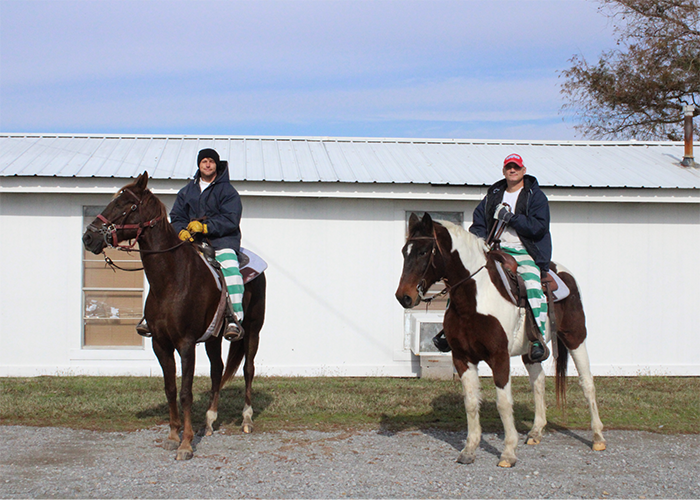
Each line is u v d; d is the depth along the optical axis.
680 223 10.28
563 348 6.28
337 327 9.74
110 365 9.32
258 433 6.17
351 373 9.73
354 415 6.97
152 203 5.33
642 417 7.09
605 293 10.16
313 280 9.72
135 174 9.10
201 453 5.46
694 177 10.27
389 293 9.84
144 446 5.64
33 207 9.27
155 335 5.45
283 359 9.65
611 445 5.97
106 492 4.47
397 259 9.86
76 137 11.19
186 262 5.48
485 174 9.95
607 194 9.75
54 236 9.30
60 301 9.30
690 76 21.16
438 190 9.53
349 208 9.79
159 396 7.61
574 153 11.73
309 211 9.71
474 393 5.33
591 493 4.62
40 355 9.25
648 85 21.67
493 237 5.91
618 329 10.16
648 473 5.11
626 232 10.20
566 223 10.12
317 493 4.52
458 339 5.27
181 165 9.68
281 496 4.45
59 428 6.21
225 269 5.83
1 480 4.68
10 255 9.23
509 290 5.34
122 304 9.45
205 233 5.91
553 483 4.83
